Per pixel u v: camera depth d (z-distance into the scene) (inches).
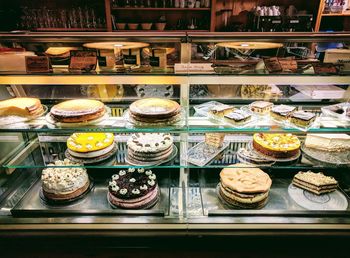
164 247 72.7
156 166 74.2
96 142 77.5
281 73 65.8
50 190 74.1
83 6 158.1
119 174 81.0
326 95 81.4
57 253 73.5
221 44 67.9
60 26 155.3
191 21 161.0
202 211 72.8
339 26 162.9
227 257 73.8
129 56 68.1
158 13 164.4
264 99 82.9
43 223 70.0
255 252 73.3
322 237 70.2
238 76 65.8
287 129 69.1
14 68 65.7
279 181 84.5
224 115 72.1
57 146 84.4
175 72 66.6
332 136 76.9
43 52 67.0
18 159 78.2
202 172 87.7
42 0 157.1
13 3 156.9
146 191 73.9
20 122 69.8
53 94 82.6
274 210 72.1
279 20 146.4
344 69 66.2
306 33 68.6
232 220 70.2
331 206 74.2
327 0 152.3
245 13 163.2
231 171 76.6
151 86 82.6
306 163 74.9
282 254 73.4
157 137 79.0
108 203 75.5
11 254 73.2
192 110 78.2
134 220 70.3
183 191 79.4
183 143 81.9
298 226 69.5
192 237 71.1
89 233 70.5
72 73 65.6
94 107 71.4
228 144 83.8
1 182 78.2
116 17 161.3
